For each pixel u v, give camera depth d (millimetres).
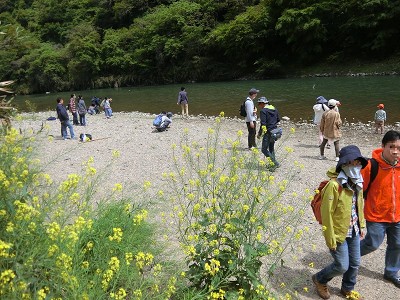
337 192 3729
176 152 11164
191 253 3262
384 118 13438
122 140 13703
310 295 4215
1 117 5934
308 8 40125
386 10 36844
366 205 4273
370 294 4309
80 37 57562
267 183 4398
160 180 8180
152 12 59719
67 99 43094
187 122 18391
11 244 2264
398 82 26984
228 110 22750
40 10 74812
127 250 3312
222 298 3072
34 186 3318
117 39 55938
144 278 3164
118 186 3977
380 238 4250
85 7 71125
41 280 2404
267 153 8531
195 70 49188
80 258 2871
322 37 40469
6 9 84562
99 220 3557
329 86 28734
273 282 4332
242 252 3365
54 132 16156
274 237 4203
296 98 24297
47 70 56281
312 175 8523
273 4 43562
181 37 50875
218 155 9586
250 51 45156
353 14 38938
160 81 52625
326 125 9828
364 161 3721
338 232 3789
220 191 3531
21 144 3846
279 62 42969
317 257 4984
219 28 47250
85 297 2408
